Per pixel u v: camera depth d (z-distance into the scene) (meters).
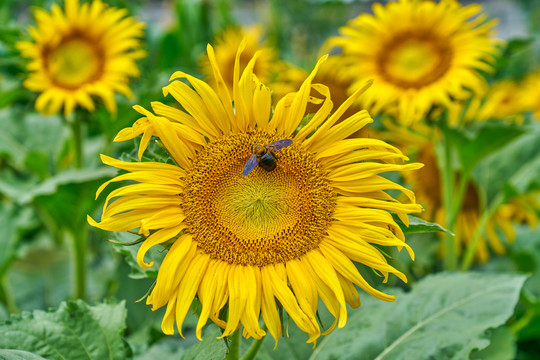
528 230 2.13
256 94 1.52
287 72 2.12
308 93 1.51
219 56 2.43
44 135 2.20
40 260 2.06
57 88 1.94
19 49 1.93
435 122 1.90
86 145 2.24
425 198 2.00
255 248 1.51
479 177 2.07
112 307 1.59
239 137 1.53
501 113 2.15
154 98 1.96
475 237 1.95
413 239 1.99
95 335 1.57
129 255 1.55
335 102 1.98
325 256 1.51
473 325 1.63
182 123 1.52
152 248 1.55
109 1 2.10
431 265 2.01
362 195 1.52
